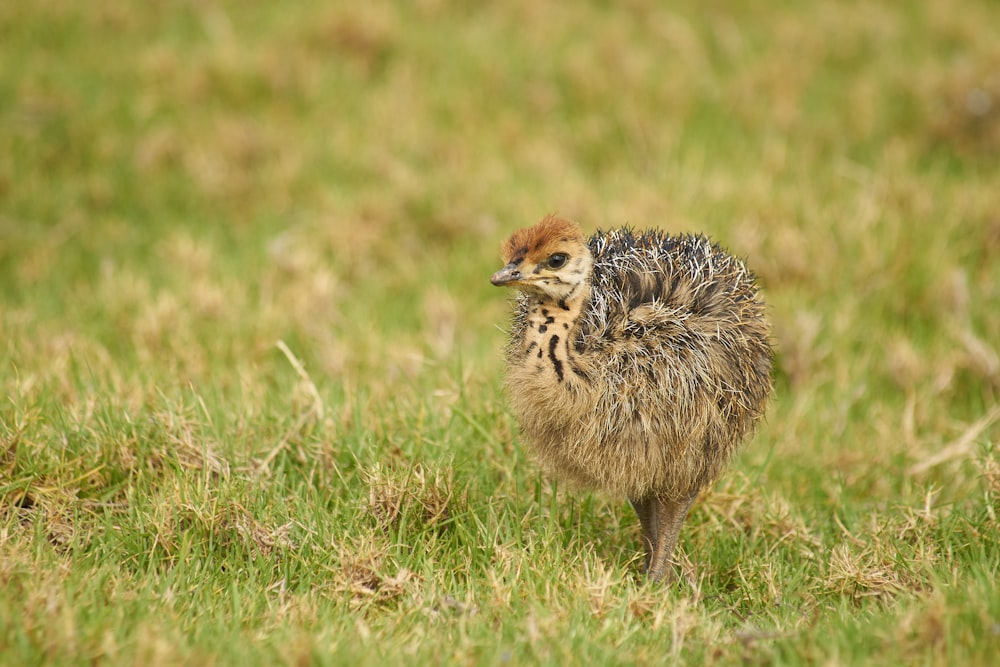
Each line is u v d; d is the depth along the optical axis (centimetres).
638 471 962
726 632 881
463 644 821
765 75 2094
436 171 1822
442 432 1138
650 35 2256
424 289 1594
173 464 1073
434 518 1022
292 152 1852
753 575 1004
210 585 917
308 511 1016
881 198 1670
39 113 1911
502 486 1105
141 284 1514
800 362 1394
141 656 759
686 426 958
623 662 814
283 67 2016
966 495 1150
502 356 1160
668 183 1745
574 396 937
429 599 903
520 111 1995
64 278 1612
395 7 2280
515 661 799
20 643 767
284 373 1346
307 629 848
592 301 956
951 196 1680
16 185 1781
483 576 972
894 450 1253
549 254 934
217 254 1639
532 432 987
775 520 1083
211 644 801
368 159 1839
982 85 1914
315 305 1480
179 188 1803
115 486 1044
